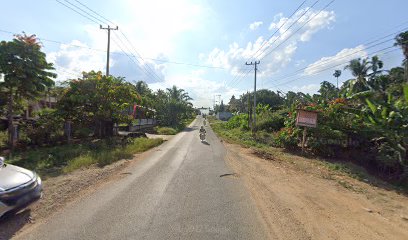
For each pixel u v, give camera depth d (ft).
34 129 50.08
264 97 228.43
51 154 39.32
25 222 16.76
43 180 26.73
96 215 17.80
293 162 41.11
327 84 171.01
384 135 37.78
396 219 19.92
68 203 20.17
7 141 46.60
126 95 63.10
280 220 17.69
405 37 91.61
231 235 15.24
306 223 17.47
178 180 27.27
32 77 41.81
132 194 22.35
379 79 136.15
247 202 20.89
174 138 80.53
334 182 30.27
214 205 19.97
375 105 41.11
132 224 16.42
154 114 151.64
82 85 58.29
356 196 25.31
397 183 32.91
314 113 47.01
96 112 60.23
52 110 57.52
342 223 17.98
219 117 322.14
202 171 31.86
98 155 39.75
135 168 33.37
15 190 16.74
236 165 36.50
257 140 71.97
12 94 43.47
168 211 18.58
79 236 14.89
